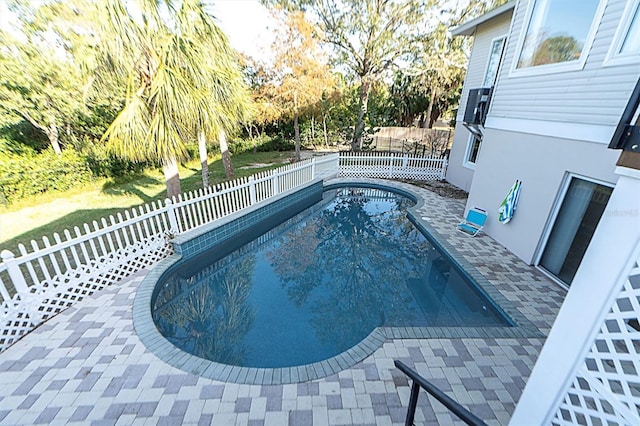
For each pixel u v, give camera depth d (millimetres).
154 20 4957
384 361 3154
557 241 4910
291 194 9242
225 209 6871
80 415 2510
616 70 3750
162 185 10969
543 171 5004
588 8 4016
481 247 6043
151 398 2670
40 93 9758
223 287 5531
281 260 6609
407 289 5473
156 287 4648
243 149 18906
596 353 1581
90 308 3889
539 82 4977
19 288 3375
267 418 2520
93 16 4406
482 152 6711
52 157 9469
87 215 7625
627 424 1454
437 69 15766
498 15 8047
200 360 3105
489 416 2580
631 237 1396
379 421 2520
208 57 5828
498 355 3270
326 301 5109
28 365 2988
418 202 9266
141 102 5195
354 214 9492
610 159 3916
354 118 19375
